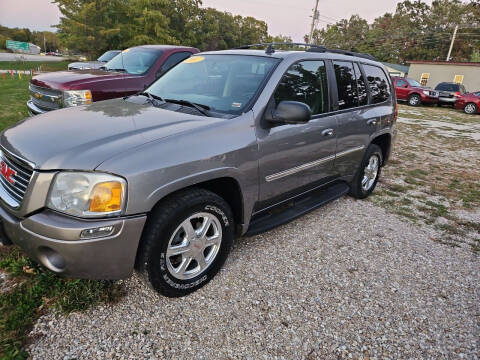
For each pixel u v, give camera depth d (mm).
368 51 66562
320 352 2174
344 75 3869
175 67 3789
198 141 2375
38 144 2209
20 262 2641
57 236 1938
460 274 3148
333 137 3598
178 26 37562
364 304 2633
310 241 3488
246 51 3482
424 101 21578
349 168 4156
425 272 3131
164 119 2607
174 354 2059
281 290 2703
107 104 3170
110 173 1985
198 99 3049
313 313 2492
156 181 2111
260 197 2920
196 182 2324
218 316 2381
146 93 3434
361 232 3785
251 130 2705
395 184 5609
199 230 2506
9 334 2061
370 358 2162
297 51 3402
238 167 2592
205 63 3510
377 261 3236
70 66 13523
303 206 3609
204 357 2059
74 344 2057
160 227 2201
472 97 19594
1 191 2287
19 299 2314
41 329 2131
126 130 2369
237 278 2795
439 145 9328
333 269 3041
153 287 2324
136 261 2254
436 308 2658
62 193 1985
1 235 2256
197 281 2559
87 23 28188
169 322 2289
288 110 2641
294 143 3074
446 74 30594
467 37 56938
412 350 2246
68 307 2283
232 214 2729
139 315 2318
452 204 4914
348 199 4777
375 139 4680
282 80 3045
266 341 2217
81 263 1998
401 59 63906
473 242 3793
